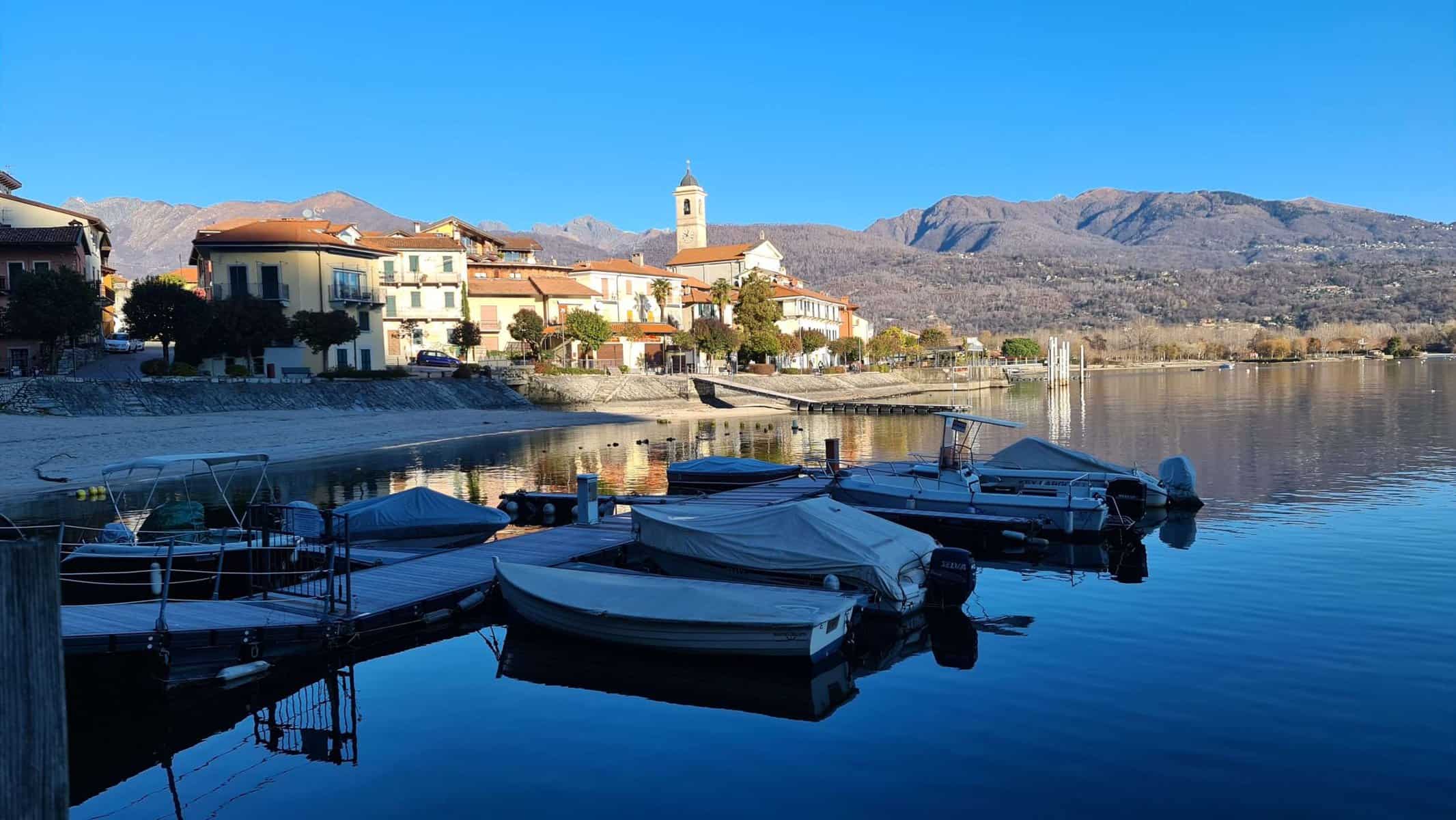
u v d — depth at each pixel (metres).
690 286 140.38
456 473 46.62
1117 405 92.62
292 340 72.25
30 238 66.12
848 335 164.25
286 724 15.40
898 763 13.37
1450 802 11.81
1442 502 32.88
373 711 15.85
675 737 14.54
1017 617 20.78
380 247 93.12
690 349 117.56
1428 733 13.90
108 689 17.22
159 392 58.03
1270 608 20.62
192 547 23.77
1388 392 98.75
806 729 14.73
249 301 67.56
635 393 96.62
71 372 64.69
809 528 22.20
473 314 103.50
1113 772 12.88
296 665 18.19
